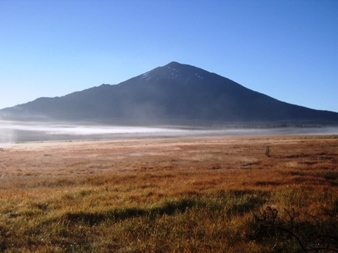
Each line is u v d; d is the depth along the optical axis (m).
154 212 11.41
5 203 13.29
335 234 8.62
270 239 8.69
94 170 32.72
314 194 13.77
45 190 19.27
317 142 71.44
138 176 23.95
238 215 10.74
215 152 51.12
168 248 8.33
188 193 14.62
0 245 8.42
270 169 27.80
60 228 9.66
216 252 7.90
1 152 63.00
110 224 10.34
